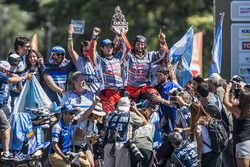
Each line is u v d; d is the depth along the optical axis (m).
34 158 24.89
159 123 26.95
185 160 24.77
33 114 25.62
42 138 25.72
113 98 26.62
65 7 63.88
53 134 24.55
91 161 25.17
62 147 24.66
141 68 26.95
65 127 24.75
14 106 25.62
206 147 24.27
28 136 25.30
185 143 24.97
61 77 27.00
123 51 26.81
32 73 25.81
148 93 26.69
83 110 25.70
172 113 26.86
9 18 98.88
